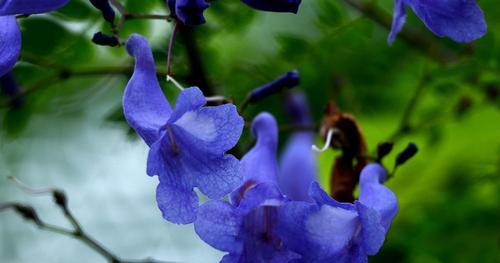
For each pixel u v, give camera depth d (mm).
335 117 501
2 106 538
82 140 668
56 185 742
